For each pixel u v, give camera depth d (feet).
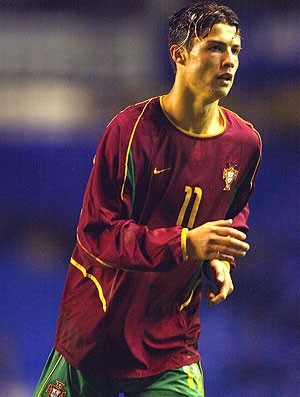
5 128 135.23
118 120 42.91
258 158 45.11
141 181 43.11
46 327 106.73
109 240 42.32
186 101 42.70
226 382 100.73
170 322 45.16
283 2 137.28
